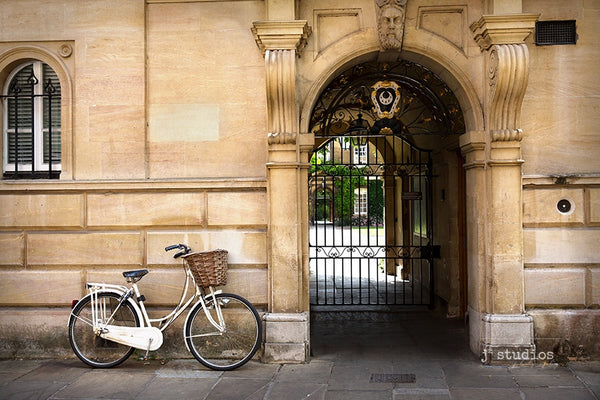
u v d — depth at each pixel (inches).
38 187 224.4
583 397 174.9
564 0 217.9
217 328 207.3
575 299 215.6
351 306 338.6
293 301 214.5
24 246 227.0
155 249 222.8
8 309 227.3
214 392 182.4
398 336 259.8
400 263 447.5
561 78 218.8
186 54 224.4
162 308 223.6
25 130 241.4
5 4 229.1
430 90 244.1
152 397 178.5
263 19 222.2
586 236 216.2
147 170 225.6
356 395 178.9
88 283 214.8
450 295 301.9
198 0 223.0
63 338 223.9
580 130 218.5
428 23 220.4
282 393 181.0
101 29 225.8
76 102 226.7
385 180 441.1
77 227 225.3
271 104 211.9
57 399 177.6
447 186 305.7
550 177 214.5
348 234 788.6
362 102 248.2
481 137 215.2
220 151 223.8
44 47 228.5
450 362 213.9
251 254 220.4
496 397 175.8
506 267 212.2
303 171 219.8
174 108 224.8
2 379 197.6
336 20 220.5
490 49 212.1
